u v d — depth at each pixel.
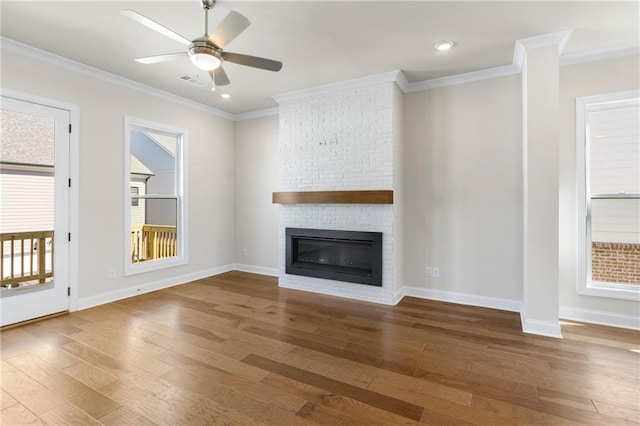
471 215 3.74
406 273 4.13
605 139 3.23
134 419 1.77
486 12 2.49
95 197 3.66
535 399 1.95
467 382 2.14
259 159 5.34
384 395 2.00
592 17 2.54
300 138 4.38
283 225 4.57
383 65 3.48
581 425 1.73
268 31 2.78
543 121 2.87
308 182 4.32
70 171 3.45
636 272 3.15
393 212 3.78
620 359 2.44
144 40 2.96
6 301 3.04
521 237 3.49
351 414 1.82
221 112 5.31
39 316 3.23
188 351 2.57
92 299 3.64
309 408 1.87
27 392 2.00
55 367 2.30
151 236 5.02
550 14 2.50
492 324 3.14
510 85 3.52
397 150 3.88
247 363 2.38
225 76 2.67
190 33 2.82
